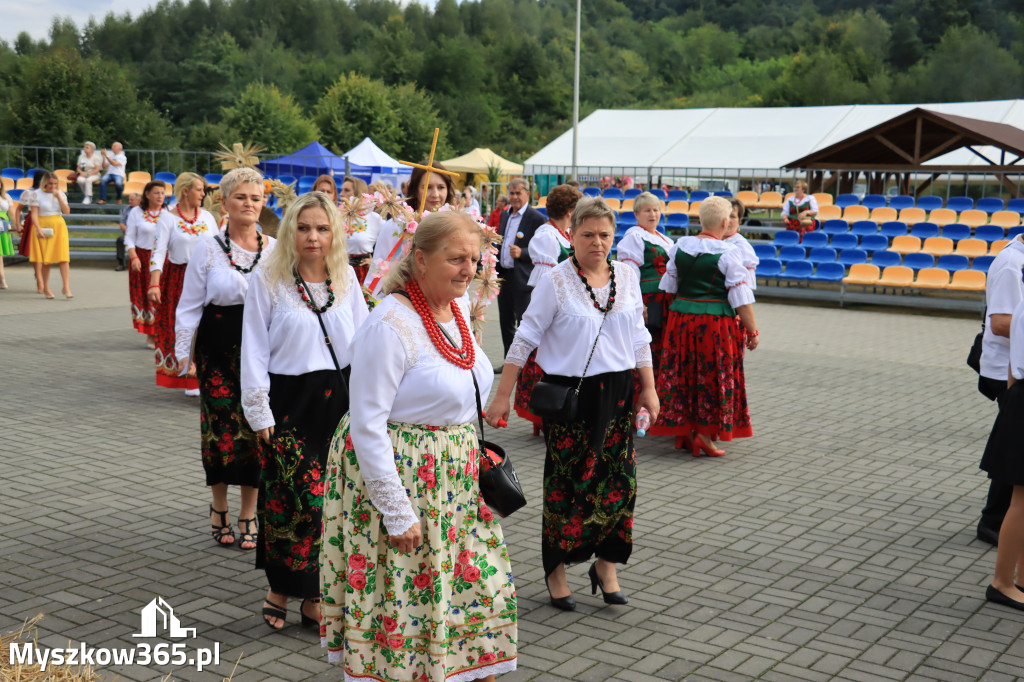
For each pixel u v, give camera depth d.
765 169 27.58
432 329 2.86
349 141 66.94
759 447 7.02
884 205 21.75
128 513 5.21
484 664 3.01
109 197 23.61
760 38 126.31
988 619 4.05
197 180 7.58
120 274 19.16
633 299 4.14
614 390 4.05
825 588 4.37
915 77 93.00
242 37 106.06
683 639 3.81
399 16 116.25
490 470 3.02
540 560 4.71
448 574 2.91
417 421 2.86
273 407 3.80
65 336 11.27
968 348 12.18
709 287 6.54
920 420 7.94
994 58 89.81
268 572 3.80
